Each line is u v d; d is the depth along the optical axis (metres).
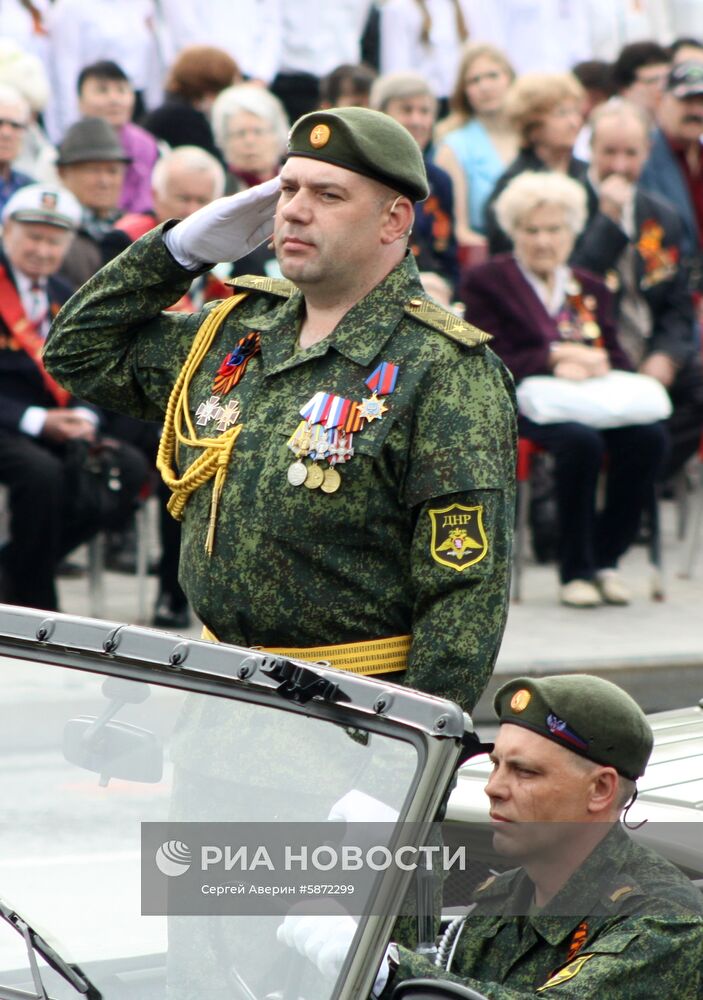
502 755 7.47
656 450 22.47
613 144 24.25
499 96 26.41
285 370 8.54
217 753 6.57
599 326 22.58
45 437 20.33
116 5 27.44
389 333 8.44
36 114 24.70
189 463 8.77
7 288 20.34
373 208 8.34
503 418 8.45
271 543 8.31
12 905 6.79
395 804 6.03
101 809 6.82
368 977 5.94
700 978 7.34
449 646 8.12
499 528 8.27
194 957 6.52
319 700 6.38
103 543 24.31
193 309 21.20
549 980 7.29
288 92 29.33
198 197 20.91
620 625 21.69
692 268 26.27
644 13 33.75
